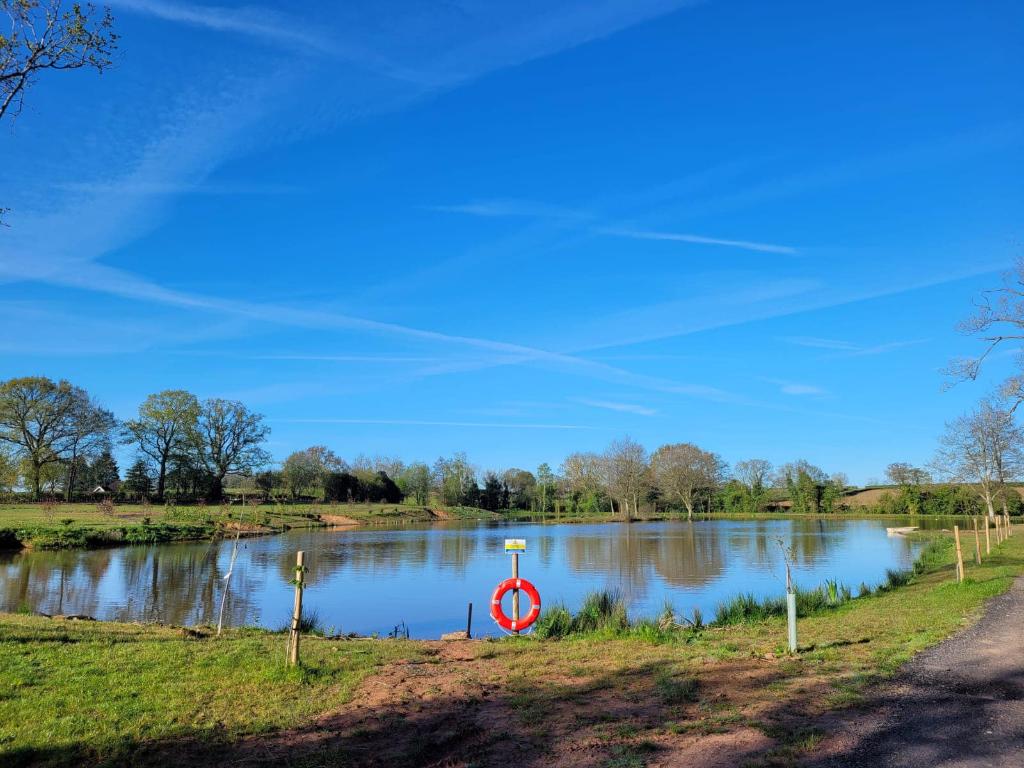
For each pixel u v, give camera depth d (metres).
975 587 16.70
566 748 6.06
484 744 6.30
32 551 34.72
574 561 34.50
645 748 5.92
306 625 15.71
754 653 9.93
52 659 9.34
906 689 7.47
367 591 24.28
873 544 45.28
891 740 5.84
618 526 71.25
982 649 9.50
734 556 37.12
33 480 56.84
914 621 12.52
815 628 12.54
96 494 68.56
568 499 100.06
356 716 7.25
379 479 89.88
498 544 44.47
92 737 6.49
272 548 40.00
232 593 23.33
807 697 7.27
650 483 93.50
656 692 7.85
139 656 9.73
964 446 45.22
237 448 68.88
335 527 61.75
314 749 6.27
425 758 6.04
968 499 72.31
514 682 8.70
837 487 97.69
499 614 13.89
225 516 53.44
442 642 12.51
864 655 9.43
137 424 64.69
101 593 22.84
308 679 8.71
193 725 6.91
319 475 84.75
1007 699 6.99
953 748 5.62
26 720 6.90
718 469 100.69
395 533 55.50
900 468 87.25
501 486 104.38
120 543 38.88
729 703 7.20
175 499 65.06
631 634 12.69
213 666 9.27
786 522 79.75
